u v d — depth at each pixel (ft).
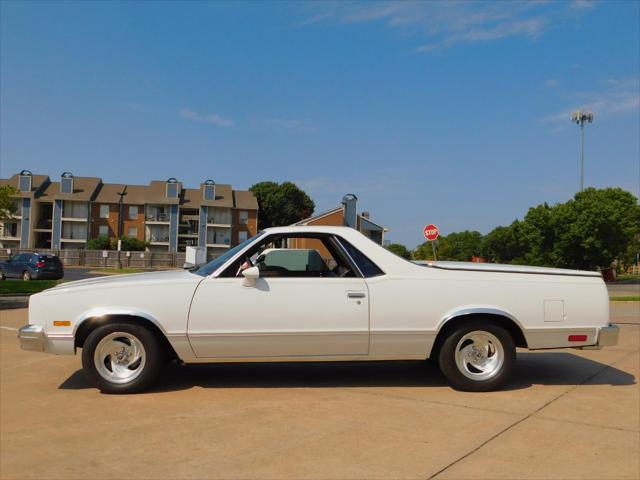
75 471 12.69
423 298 19.65
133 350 19.40
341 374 22.34
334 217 129.49
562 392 19.84
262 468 12.85
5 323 38.09
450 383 19.85
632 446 14.47
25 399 18.53
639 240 200.85
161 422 16.10
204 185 246.27
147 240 240.73
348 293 19.48
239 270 19.71
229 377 21.70
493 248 307.99
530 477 12.51
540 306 20.04
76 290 19.27
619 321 44.52
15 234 232.32
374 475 12.50
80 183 242.99
